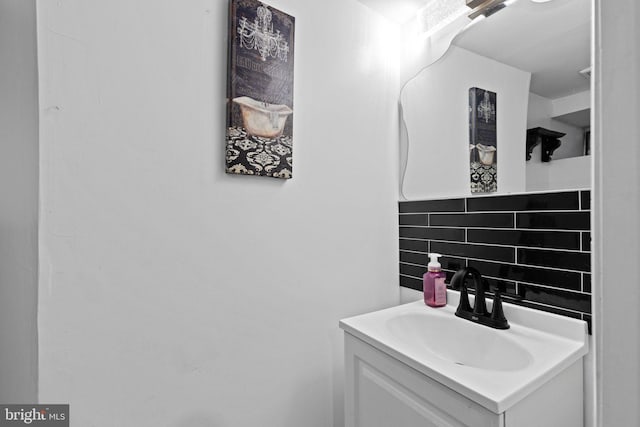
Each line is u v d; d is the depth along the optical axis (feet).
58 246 2.61
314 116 4.13
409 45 4.93
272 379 3.77
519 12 3.62
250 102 3.46
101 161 2.78
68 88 2.64
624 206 0.68
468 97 4.10
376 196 4.80
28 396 2.59
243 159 3.43
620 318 0.69
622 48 0.69
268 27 3.60
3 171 2.67
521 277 3.58
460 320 3.71
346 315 4.44
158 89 3.05
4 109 2.67
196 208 3.25
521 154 3.57
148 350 3.01
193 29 3.24
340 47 4.40
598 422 0.74
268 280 3.74
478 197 4.00
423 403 2.77
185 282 3.20
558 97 3.29
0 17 2.67
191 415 3.24
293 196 3.94
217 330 3.39
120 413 2.89
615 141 0.70
